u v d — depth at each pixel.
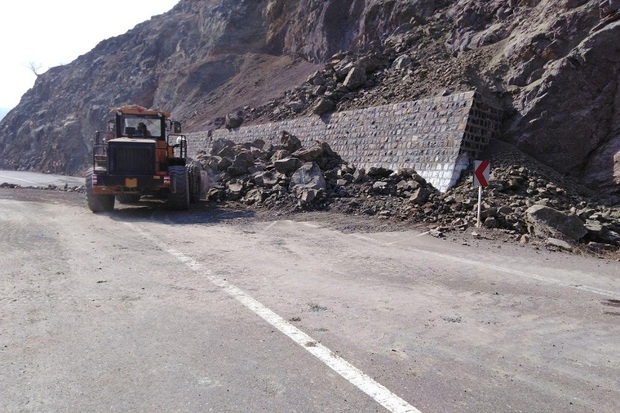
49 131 58.47
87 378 2.92
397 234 9.55
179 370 3.06
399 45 23.25
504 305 4.91
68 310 4.20
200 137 33.38
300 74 33.91
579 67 13.78
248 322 4.04
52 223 9.63
